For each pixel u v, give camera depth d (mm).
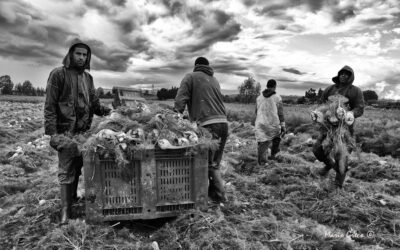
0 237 3414
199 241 3281
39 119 16000
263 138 6871
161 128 3750
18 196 4746
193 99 4418
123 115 4109
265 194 4934
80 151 3520
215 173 4375
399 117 17000
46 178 5754
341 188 5020
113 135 3451
